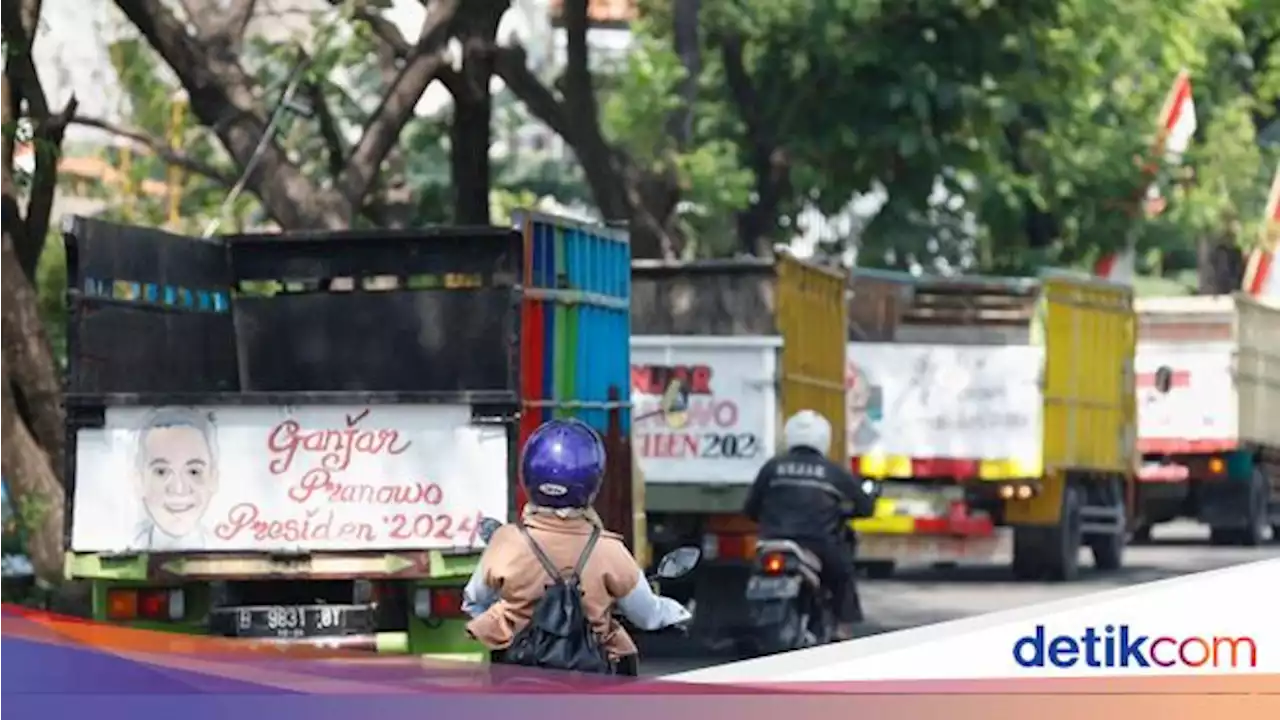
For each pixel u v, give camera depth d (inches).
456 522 1015.0
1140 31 2778.1
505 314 1181.1
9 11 1461.6
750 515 1255.5
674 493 1513.3
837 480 1235.9
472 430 1016.2
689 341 1545.3
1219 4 3208.7
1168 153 2955.2
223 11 1696.6
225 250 1216.2
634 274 1583.4
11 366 1395.2
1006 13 2272.4
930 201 2464.3
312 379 1216.2
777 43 2381.9
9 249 1408.7
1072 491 2074.3
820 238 3070.9
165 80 2417.6
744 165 2503.7
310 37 1984.5
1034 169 2839.6
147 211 2390.5
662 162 2295.8
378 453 1019.3
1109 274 2962.6
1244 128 3373.5
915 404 1999.3
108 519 1029.8
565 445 609.3
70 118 1469.0
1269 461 2787.9
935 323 2058.3
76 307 1058.1
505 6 1840.6
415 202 2362.2
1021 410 1989.4
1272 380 2785.4
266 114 1846.7
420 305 1202.0
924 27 2284.7
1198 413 2613.2
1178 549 2632.9
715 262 1562.5
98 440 1030.4
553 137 3740.2
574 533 607.2
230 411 1026.7
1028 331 2030.0
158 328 1144.2
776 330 1546.5
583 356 1197.7
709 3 2464.3
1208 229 3420.3
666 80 2474.2
